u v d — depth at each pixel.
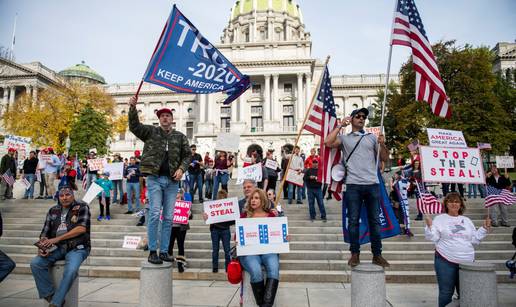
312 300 6.64
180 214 8.62
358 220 5.39
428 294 7.05
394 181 11.30
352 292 4.85
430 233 5.30
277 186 18.75
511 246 9.80
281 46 59.50
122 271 8.65
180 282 8.12
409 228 10.52
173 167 5.58
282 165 14.78
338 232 10.88
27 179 16.36
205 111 59.81
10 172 16.09
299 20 80.31
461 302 5.03
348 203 5.47
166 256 5.50
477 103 30.89
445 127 30.55
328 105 6.97
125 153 68.44
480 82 31.48
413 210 13.30
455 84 32.25
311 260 9.20
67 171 14.10
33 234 11.51
